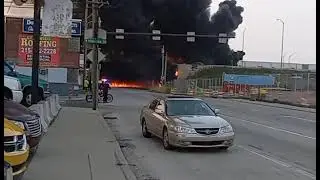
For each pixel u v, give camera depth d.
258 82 65.06
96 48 28.91
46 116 18.25
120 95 55.25
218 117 14.34
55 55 37.75
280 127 21.34
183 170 10.98
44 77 37.47
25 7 28.08
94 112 25.56
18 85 21.75
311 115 30.39
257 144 15.50
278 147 14.88
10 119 10.44
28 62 36.03
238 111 32.16
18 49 35.84
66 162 10.94
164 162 11.98
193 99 15.34
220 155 13.20
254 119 25.48
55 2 27.48
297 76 60.84
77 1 56.66
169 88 76.44
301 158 12.82
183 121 13.62
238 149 14.32
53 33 27.75
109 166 10.66
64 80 41.44
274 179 10.11
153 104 16.36
